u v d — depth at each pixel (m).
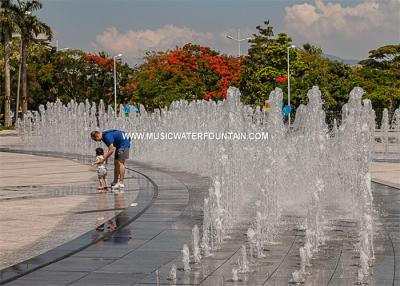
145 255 8.13
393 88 65.25
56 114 36.88
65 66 73.06
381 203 12.73
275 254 8.24
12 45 65.50
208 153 21.16
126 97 73.62
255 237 9.34
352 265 7.62
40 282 6.88
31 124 42.38
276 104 15.64
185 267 7.53
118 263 7.71
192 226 10.18
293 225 10.30
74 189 15.61
